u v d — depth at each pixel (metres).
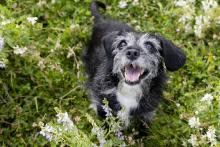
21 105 1.52
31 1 1.71
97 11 1.68
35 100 1.51
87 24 1.69
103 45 1.43
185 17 1.70
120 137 1.38
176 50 1.37
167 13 1.74
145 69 1.35
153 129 1.50
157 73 1.39
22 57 1.54
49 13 1.70
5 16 1.51
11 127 1.48
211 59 1.62
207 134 1.36
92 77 1.51
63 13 1.71
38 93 1.54
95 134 1.33
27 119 1.49
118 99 1.42
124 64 1.33
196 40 1.70
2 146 1.45
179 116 1.51
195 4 1.78
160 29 1.71
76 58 1.61
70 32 1.64
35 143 1.45
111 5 1.75
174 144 1.47
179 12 1.72
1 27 1.45
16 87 1.53
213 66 1.61
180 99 1.56
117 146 1.38
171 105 1.55
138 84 1.37
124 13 1.73
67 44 1.63
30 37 1.54
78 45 1.63
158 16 1.75
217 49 1.68
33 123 1.45
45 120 1.49
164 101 1.56
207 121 1.43
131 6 1.75
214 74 1.62
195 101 1.53
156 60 1.36
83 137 1.31
